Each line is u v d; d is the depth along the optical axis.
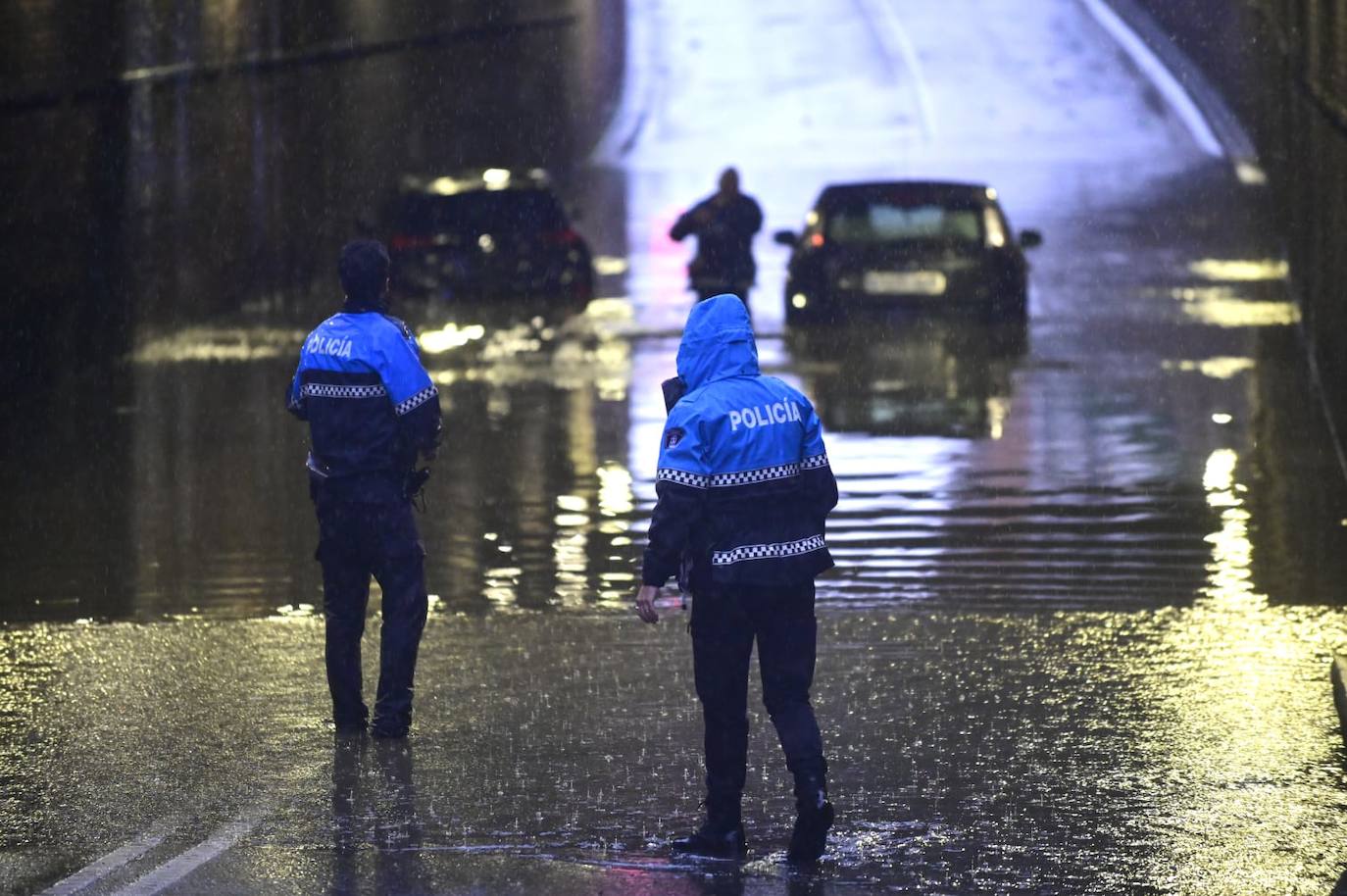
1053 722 21.11
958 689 22.59
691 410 16.69
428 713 21.88
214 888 15.53
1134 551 30.78
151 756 20.17
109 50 57.91
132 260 59.66
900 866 16.52
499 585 29.14
